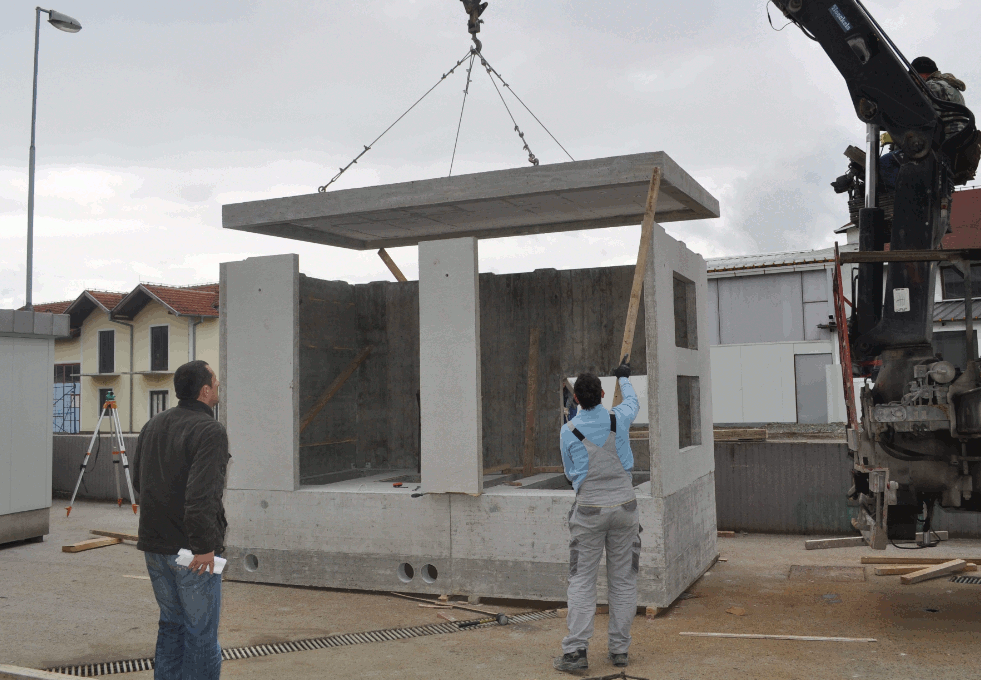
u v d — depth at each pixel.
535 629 5.83
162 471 3.68
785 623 5.90
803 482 9.77
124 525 10.79
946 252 5.96
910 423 5.67
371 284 9.18
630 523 4.94
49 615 6.29
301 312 8.13
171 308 31.95
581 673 4.81
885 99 6.46
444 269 6.77
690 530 7.12
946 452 5.66
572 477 5.01
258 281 7.48
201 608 3.61
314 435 8.33
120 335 33.94
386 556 6.91
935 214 6.34
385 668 4.96
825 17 6.65
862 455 5.86
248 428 7.46
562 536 6.36
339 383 8.47
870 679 4.61
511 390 8.69
